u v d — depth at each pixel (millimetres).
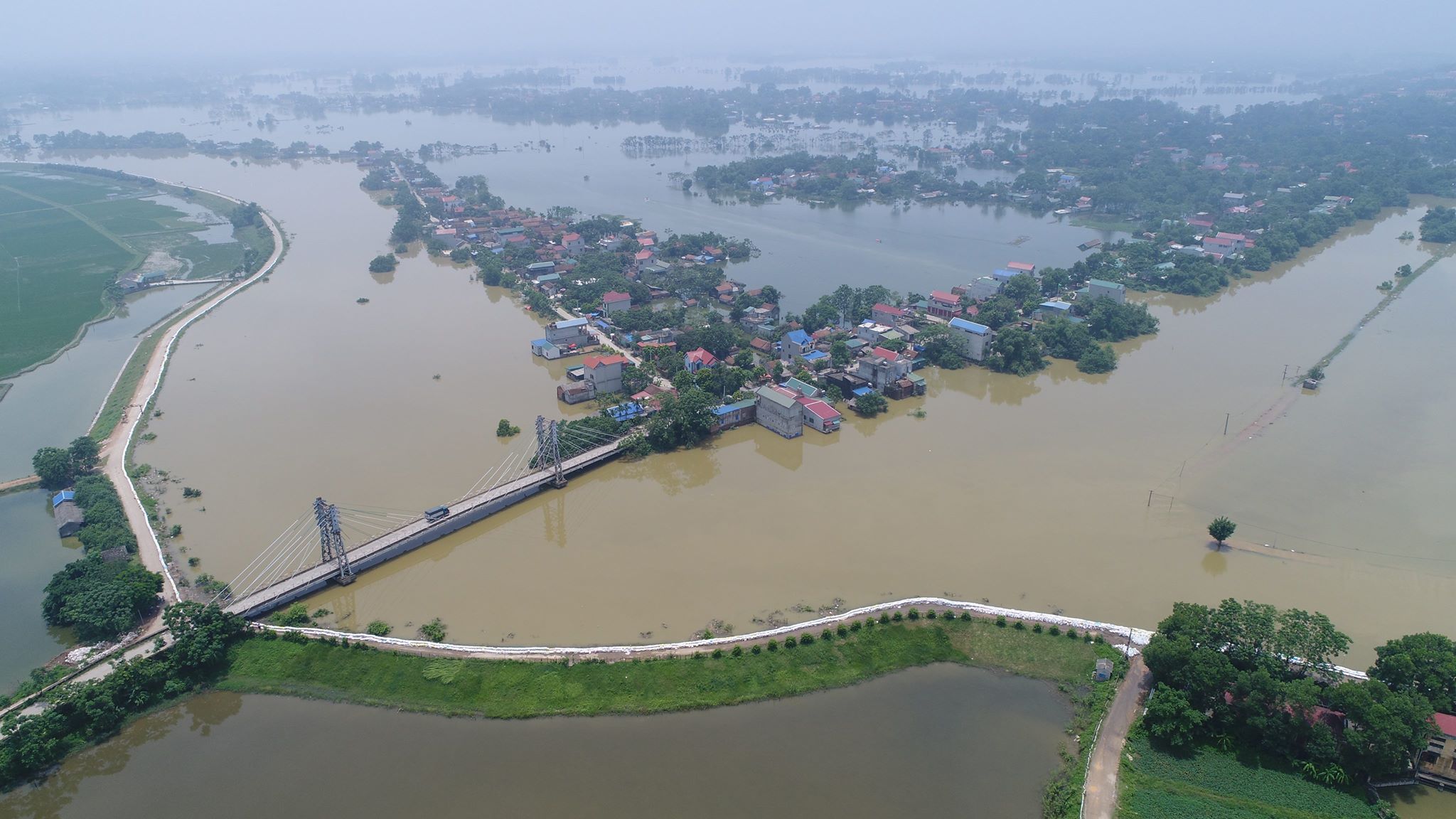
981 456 129000
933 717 79938
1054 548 105312
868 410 144000
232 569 101125
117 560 98750
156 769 75938
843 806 70438
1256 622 79625
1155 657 79062
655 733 78188
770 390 140125
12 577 101938
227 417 141500
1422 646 76562
